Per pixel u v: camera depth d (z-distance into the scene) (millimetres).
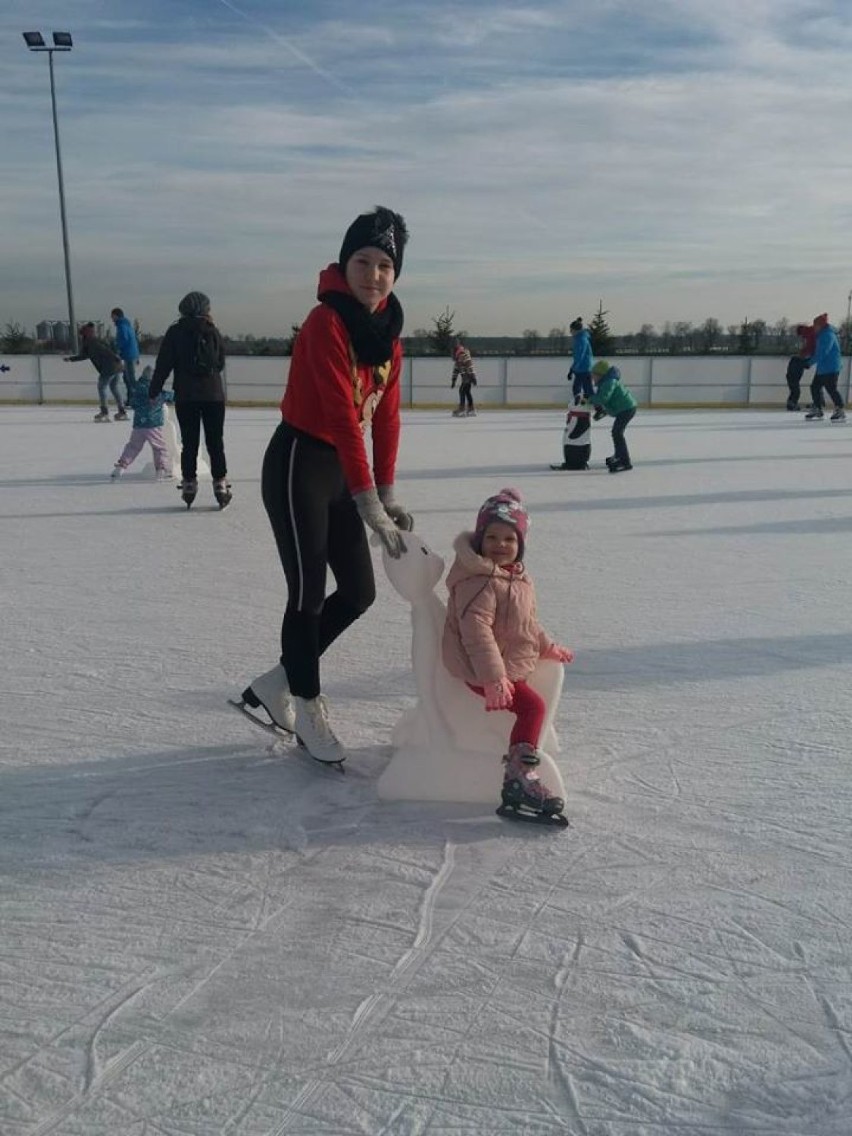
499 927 2256
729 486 10086
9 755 3248
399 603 5297
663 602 5262
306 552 3070
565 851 2615
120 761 3211
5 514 8227
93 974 2082
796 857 2562
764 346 36656
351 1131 1653
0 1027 1914
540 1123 1670
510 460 12703
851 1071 1789
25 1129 1657
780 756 3207
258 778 3098
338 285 2939
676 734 3402
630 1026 1910
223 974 2082
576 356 18516
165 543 6945
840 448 14445
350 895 2400
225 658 4277
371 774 3135
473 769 2910
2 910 2332
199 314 8031
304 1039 1879
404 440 15938
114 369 19516
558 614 5012
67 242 29109
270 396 28109
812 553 6621
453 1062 1815
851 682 3936
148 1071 1795
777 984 2037
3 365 27172
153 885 2445
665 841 2658
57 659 4266
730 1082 1763
